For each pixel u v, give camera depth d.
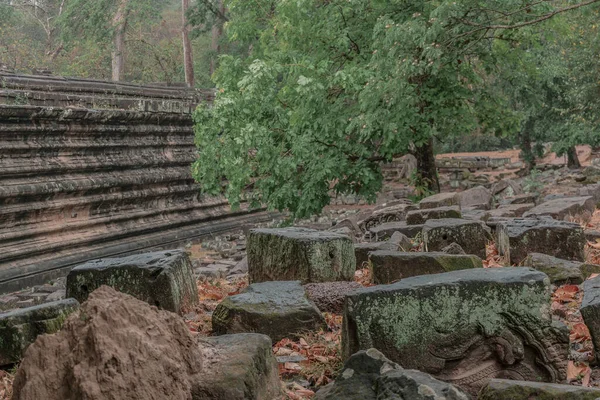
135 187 25.38
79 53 51.34
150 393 4.05
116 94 28.14
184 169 27.94
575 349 6.32
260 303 6.71
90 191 22.97
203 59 53.38
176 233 27.05
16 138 20.42
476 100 22.64
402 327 5.21
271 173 21.03
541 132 37.69
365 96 18.25
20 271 19.78
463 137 53.62
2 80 23.69
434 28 16.03
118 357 4.03
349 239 8.52
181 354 4.49
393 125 18.61
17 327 5.94
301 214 20.92
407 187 38.81
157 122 26.41
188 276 8.21
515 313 5.17
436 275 5.58
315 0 21.05
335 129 20.28
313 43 21.09
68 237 22.03
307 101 19.72
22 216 20.53
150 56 51.94
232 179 20.47
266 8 22.53
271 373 5.04
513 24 17.91
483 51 21.25
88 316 4.23
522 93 34.06
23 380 4.18
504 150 55.47
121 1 46.47
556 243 9.50
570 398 4.35
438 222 10.34
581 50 29.88
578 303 7.55
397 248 10.28
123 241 24.30
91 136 23.28
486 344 5.20
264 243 8.64
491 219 12.45
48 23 51.78
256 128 19.77
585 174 31.94
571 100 32.75
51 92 24.83
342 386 4.52
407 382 4.24
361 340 5.27
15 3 56.00
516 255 9.58
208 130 20.50
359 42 21.08
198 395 4.34
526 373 5.20
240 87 19.92
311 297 7.39
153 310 4.59
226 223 30.31
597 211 15.27
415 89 20.11
